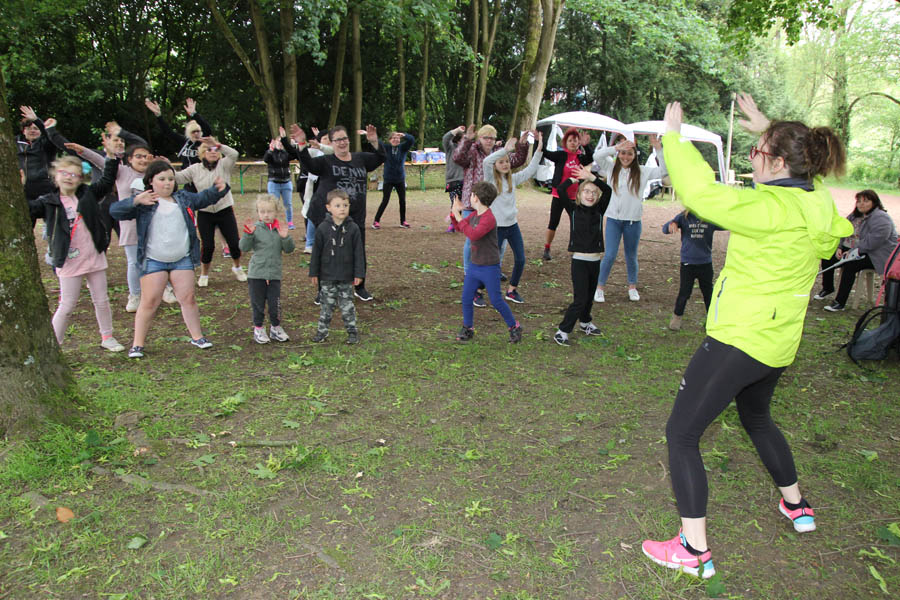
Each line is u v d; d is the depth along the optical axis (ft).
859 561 9.29
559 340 19.34
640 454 12.45
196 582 8.48
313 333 19.99
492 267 18.76
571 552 9.34
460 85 104.06
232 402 14.15
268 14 80.53
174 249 16.96
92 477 11.00
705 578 8.80
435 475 11.46
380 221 46.88
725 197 8.22
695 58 70.59
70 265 16.75
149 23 83.82
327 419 13.69
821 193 8.70
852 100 118.32
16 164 12.17
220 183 17.75
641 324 22.13
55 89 74.18
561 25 107.14
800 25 36.88
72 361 16.71
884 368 17.95
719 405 8.69
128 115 84.79
